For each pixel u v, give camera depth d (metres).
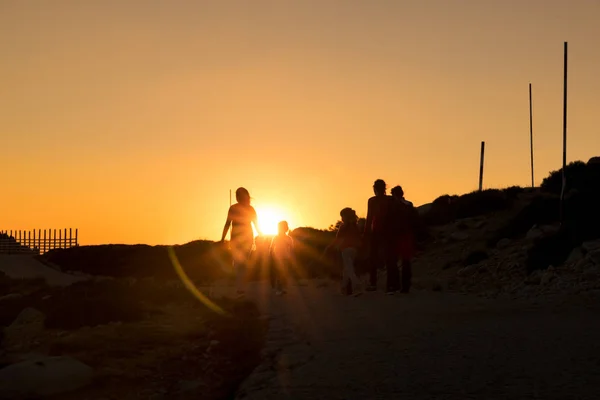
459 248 26.64
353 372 8.16
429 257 26.94
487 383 7.32
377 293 18.58
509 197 32.91
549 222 24.19
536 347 9.09
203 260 35.75
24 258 47.22
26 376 7.95
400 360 8.67
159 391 8.20
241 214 18.31
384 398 6.95
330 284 22.91
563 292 15.51
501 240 24.05
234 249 18.31
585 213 21.41
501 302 14.80
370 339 10.40
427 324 11.72
